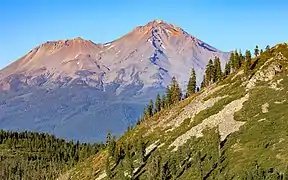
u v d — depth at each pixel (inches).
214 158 4232.3
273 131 4259.4
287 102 4726.9
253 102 5012.3
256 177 3459.6
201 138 4970.5
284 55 5871.1
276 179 3348.9
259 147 4065.0
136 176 5182.1
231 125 4800.7
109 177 5693.9
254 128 4463.6
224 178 3784.5
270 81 5354.3
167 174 4660.4
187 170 4478.3
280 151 3823.8
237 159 4047.7
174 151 5118.1
